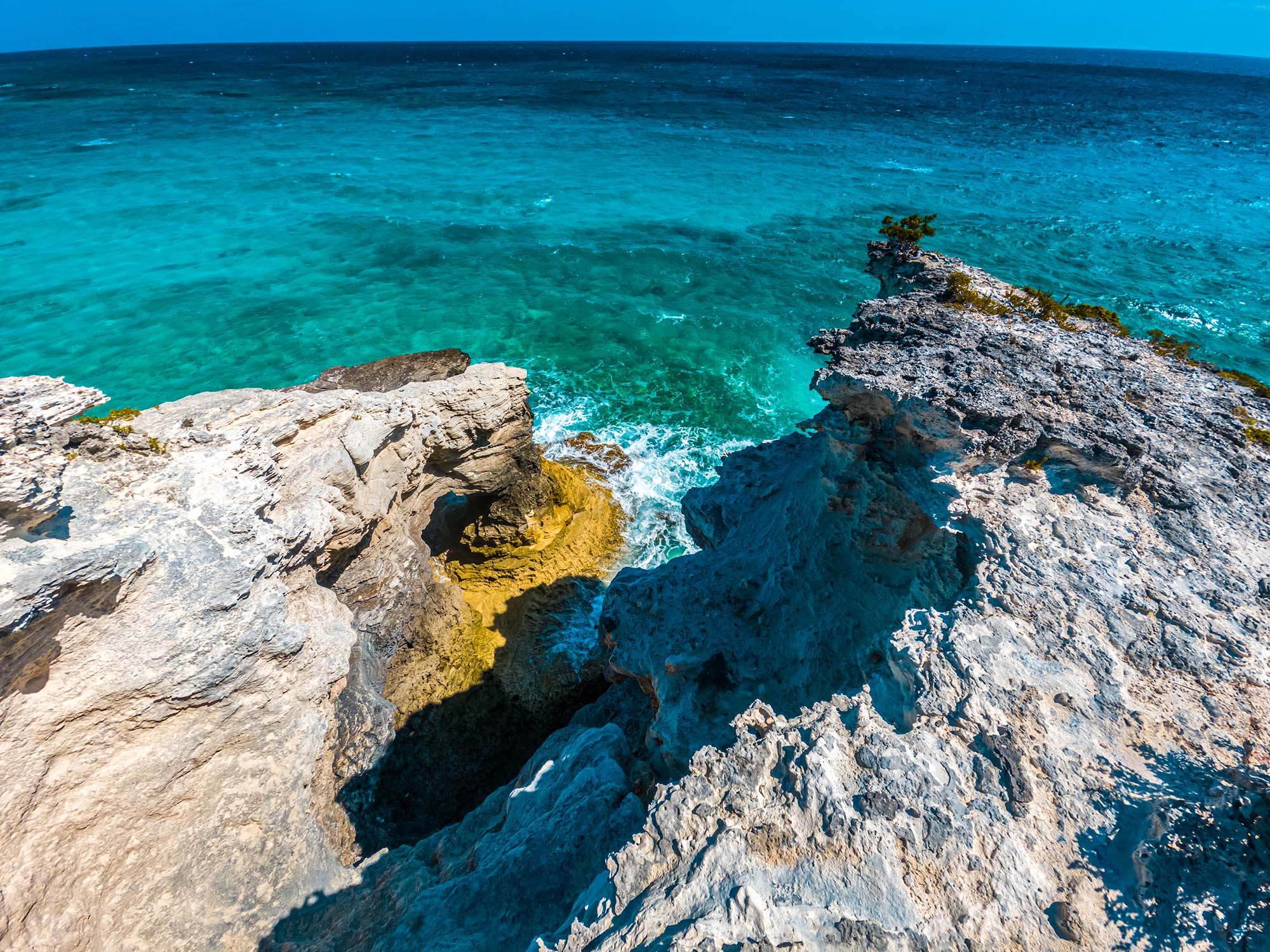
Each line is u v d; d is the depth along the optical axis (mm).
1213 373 16953
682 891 8672
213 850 14570
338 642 18531
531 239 62656
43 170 76625
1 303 46750
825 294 53812
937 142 107125
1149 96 182250
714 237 64438
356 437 20312
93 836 13477
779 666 16391
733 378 42500
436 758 21688
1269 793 8898
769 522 20281
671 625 18172
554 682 24844
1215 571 12125
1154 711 10281
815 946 7996
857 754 10039
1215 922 8031
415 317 48312
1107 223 68938
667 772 14805
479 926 11266
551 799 14164
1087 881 8562
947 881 8617
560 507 30891
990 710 10352
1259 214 73000
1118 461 13281
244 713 15727
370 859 15820
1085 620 11461
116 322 45312
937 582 13609
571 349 45000
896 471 15289
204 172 78750
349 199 71375
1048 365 15766
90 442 14469
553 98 148250
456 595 26000
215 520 15477
